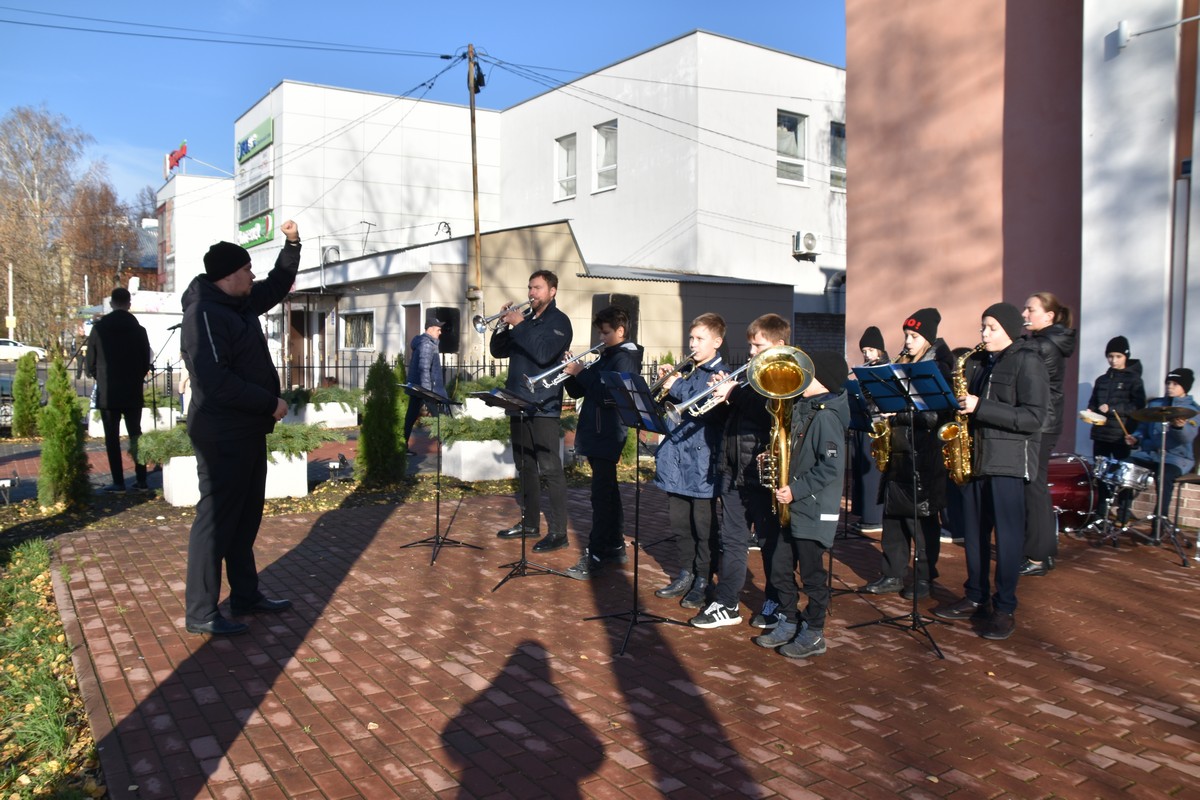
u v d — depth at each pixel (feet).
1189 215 24.20
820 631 15.05
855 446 24.84
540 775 11.03
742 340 70.79
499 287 62.44
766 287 71.51
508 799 10.45
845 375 14.75
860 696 13.51
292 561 21.09
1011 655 15.30
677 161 72.84
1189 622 17.06
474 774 11.03
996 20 29.53
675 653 15.26
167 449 27.48
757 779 10.96
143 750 11.62
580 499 29.71
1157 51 24.88
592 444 19.92
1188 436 23.24
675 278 67.72
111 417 29.63
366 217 92.32
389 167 93.09
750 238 74.84
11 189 154.30
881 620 16.99
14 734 12.60
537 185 89.61
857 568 21.24
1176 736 12.26
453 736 12.05
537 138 89.45
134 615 17.02
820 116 78.84
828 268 80.38
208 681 13.88
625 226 78.18
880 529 24.90
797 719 12.67
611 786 10.77
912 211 32.35
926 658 15.16
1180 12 24.62
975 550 16.90
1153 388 25.12
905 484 18.01
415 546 22.56
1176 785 10.93
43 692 13.47
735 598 16.40
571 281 64.49
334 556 21.58
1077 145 27.71
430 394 20.15
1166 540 23.32
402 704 13.07
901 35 32.42
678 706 13.08
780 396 13.53
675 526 18.13
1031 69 28.63
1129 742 12.07
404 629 16.33
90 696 13.30
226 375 15.39
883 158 33.30
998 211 29.71
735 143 73.36
